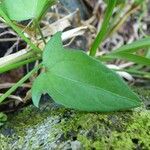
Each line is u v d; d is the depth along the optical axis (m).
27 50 0.13
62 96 0.10
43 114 0.11
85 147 0.09
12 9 0.11
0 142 0.11
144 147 0.09
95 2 0.18
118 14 0.18
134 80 0.16
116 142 0.09
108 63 0.17
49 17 0.15
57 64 0.10
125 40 0.19
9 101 0.13
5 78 0.13
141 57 0.13
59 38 0.10
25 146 0.10
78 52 0.10
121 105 0.09
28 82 0.13
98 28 0.17
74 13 0.15
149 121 0.10
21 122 0.11
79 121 0.10
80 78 0.10
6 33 0.13
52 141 0.10
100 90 0.10
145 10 0.20
